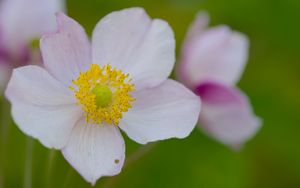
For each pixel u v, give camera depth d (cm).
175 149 44
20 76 32
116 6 46
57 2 41
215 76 41
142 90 34
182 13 46
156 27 34
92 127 34
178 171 43
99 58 34
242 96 40
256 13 46
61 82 33
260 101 45
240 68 41
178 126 33
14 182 44
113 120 34
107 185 37
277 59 46
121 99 34
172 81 34
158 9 46
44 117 33
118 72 34
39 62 39
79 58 34
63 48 33
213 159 44
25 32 41
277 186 45
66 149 33
